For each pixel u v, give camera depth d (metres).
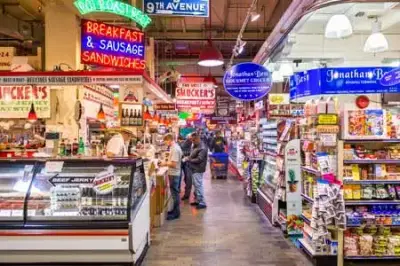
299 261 5.39
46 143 6.97
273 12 11.13
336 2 5.50
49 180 4.68
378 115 5.26
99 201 4.59
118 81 5.36
